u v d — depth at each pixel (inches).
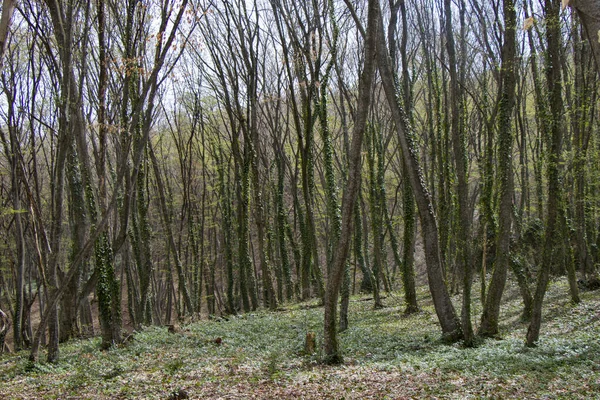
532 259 986.1
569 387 308.7
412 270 828.0
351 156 451.5
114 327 613.0
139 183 932.6
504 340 509.0
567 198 733.9
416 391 329.7
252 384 384.2
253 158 1065.5
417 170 559.2
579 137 673.0
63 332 753.0
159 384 401.4
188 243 1403.8
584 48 696.4
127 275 1080.8
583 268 802.8
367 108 444.5
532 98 1079.6
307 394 342.3
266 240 1342.3
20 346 821.9
